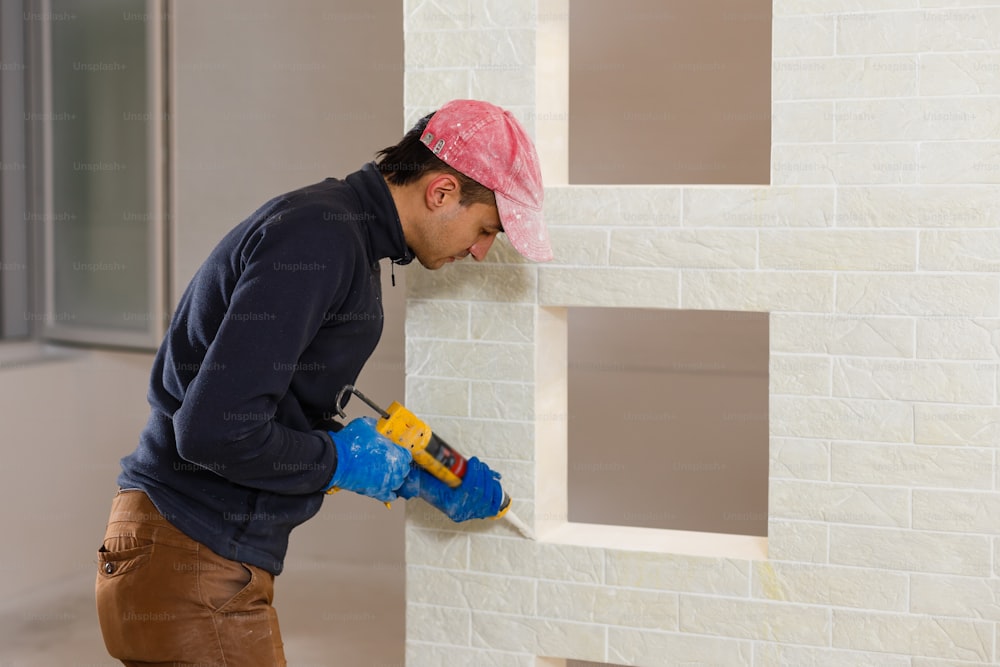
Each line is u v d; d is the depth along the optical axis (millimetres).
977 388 1881
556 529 2232
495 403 2117
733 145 3695
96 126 3881
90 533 3951
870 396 1936
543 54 2074
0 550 3588
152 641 1653
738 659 2045
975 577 1908
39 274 4039
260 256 1543
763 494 3727
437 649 2207
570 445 3908
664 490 3820
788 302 1961
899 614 1952
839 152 1912
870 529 1954
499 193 1736
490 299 2105
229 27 4039
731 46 3666
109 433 4000
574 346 3873
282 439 1575
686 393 3783
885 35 1871
